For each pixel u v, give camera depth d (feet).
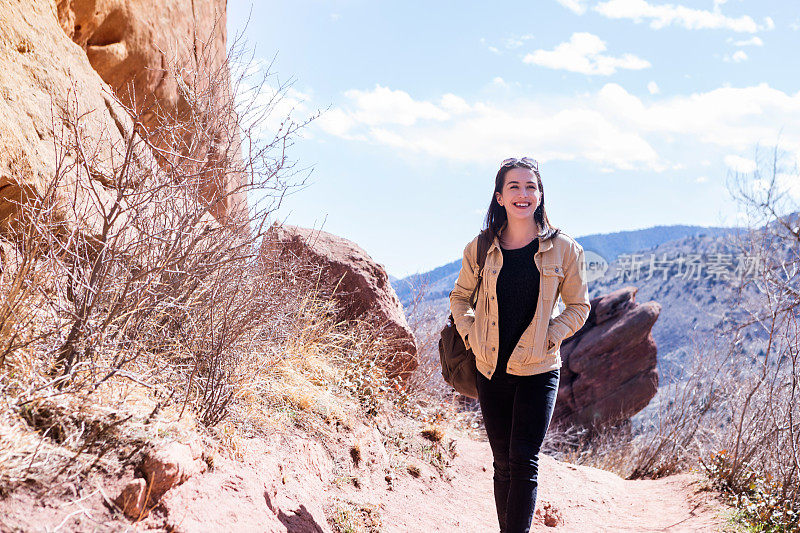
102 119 12.69
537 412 11.08
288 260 17.67
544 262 11.52
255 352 12.37
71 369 8.14
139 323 9.48
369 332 19.44
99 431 7.66
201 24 20.99
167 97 18.26
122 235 9.86
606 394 61.31
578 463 40.16
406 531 12.44
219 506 8.20
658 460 31.91
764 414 20.02
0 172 10.02
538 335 11.28
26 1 12.30
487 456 20.81
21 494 6.35
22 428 7.12
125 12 17.20
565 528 16.22
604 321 65.21
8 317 7.90
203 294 10.91
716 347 29.73
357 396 16.71
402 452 16.78
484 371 11.64
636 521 17.67
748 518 16.44
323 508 11.14
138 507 6.99
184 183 9.61
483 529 14.53
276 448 11.19
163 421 8.48
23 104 10.97
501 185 11.91
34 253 8.57
